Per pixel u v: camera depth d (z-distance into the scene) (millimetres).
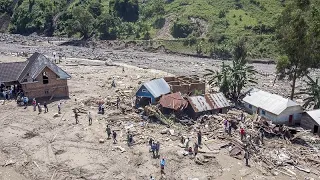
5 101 63688
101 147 48000
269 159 45812
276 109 56844
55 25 159500
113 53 124375
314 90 60781
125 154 46406
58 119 56438
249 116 57562
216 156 46219
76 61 105750
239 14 140250
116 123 55344
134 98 66625
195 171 43031
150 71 96688
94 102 64438
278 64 65375
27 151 46719
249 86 83875
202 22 138250
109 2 166625
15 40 140875
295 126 57125
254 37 123938
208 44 126812
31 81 63594
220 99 60375
